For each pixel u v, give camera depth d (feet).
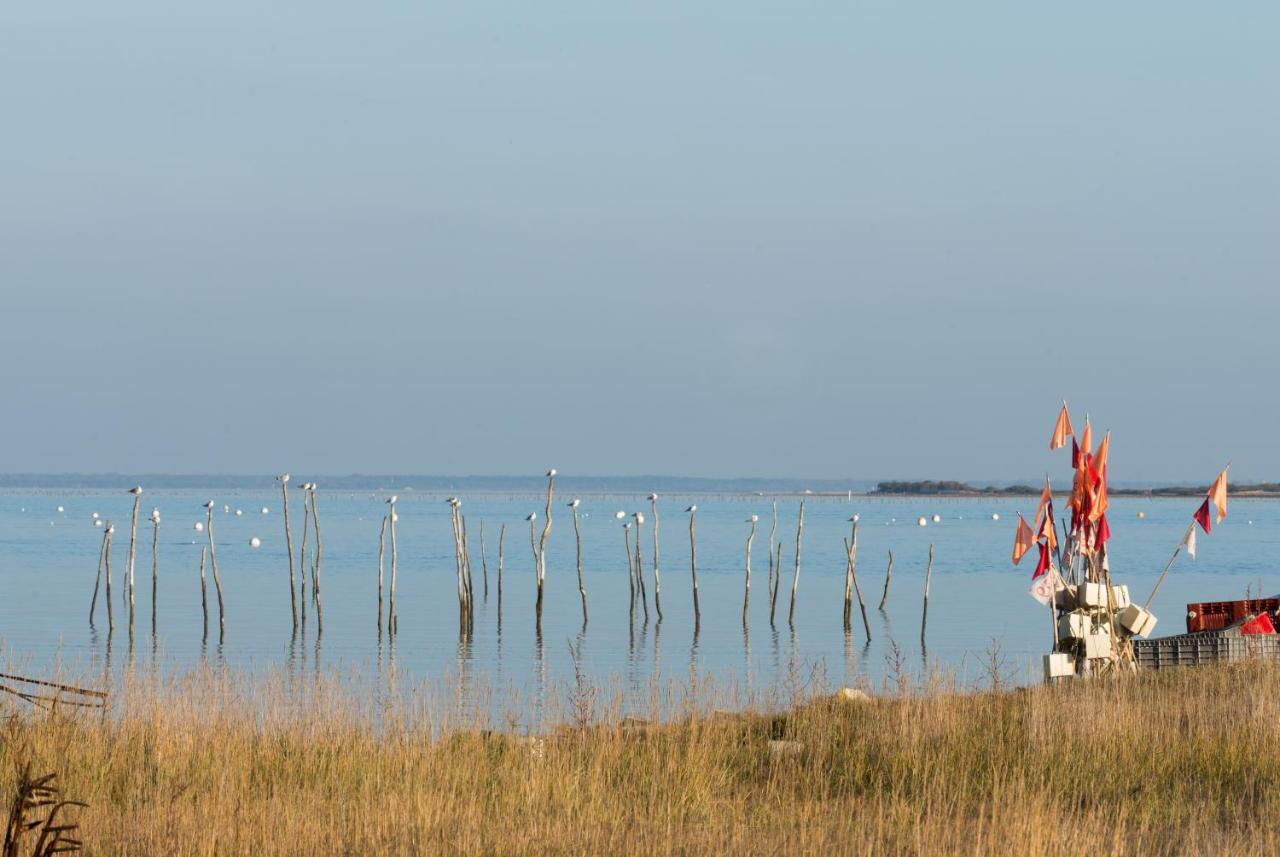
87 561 595.47
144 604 407.64
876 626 355.15
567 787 89.51
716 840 78.28
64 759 91.40
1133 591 437.17
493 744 106.93
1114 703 114.62
